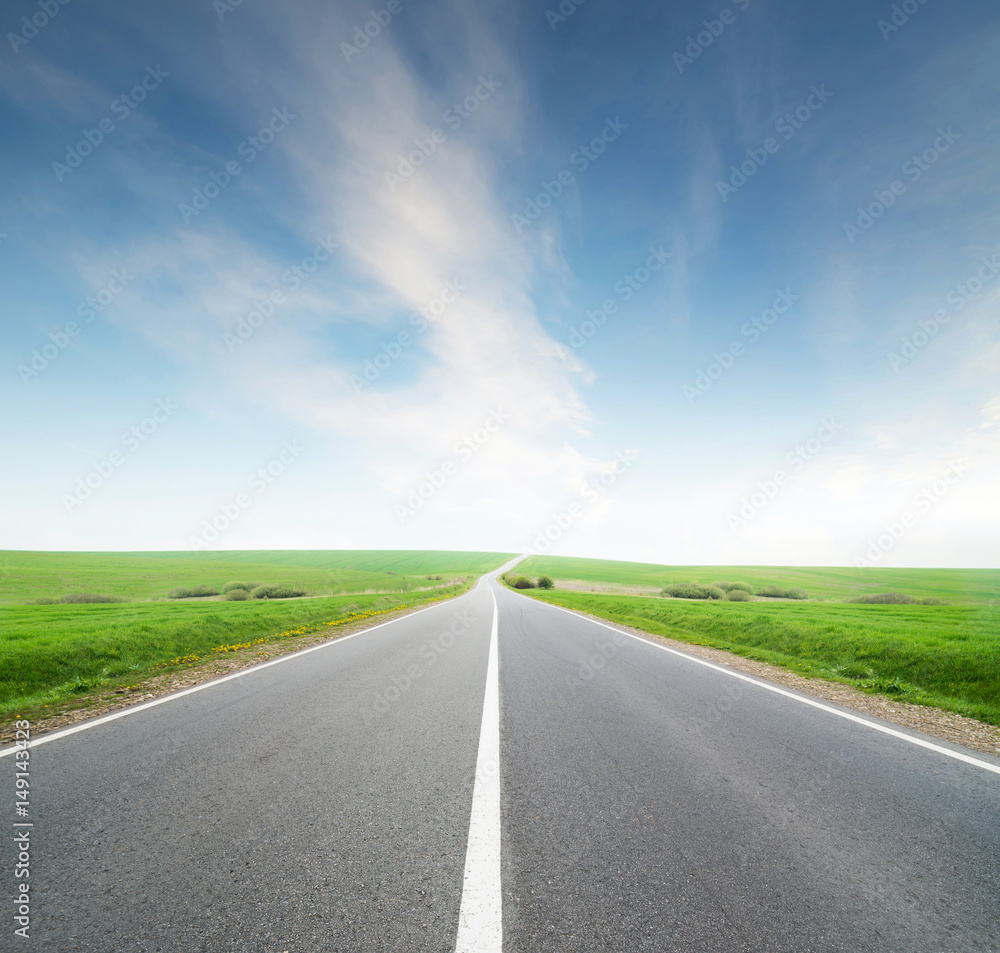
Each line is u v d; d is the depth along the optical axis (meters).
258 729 4.49
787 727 4.84
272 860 2.36
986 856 2.54
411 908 2.01
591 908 2.03
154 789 3.18
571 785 3.32
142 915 1.96
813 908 2.07
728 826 2.78
